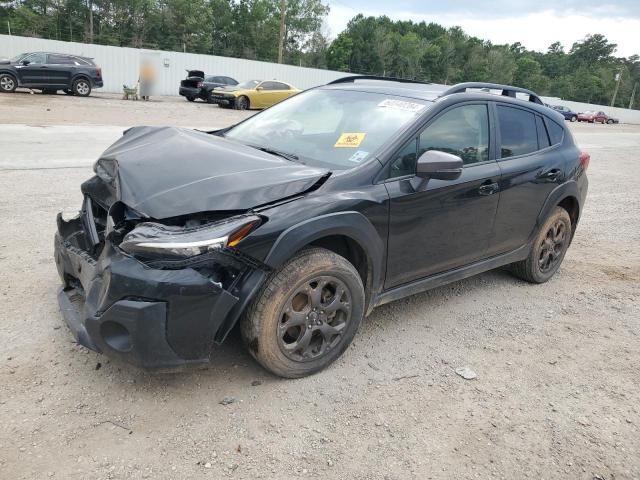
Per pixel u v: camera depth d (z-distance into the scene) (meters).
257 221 2.72
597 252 6.48
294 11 80.56
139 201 2.78
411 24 116.06
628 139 28.33
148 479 2.36
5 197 6.21
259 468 2.48
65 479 2.31
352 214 3.11
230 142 3.62
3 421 2.61
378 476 2.51
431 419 2.96
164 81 32.81
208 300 2.64
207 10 70.12
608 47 142.00
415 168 3.56
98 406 2.78
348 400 3.04
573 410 3.18
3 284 4.01
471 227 4.02
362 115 3.87
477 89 4.41
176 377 3.07
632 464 2.77
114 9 66.06
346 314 3.27
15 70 21.31
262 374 3.18
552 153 4.82
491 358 3.69
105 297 2.61
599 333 4.23
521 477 2.61
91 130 12.56
